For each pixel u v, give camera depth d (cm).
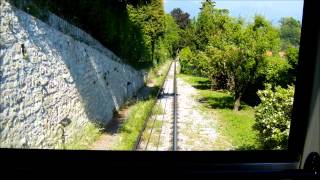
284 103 959
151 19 3462
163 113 1828
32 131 893
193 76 4622
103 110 1755
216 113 1891
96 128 1424
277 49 1850
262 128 1066
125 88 2523
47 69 1062
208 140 1309
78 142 1203
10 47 826
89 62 1611
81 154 199
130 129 1462
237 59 1942
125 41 2658
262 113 1057
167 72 5169
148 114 1741
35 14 1034
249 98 2092
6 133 748
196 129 1484
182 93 2703
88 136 1292
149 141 1266
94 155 199
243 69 1953
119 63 2408
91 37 1770
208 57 2455
